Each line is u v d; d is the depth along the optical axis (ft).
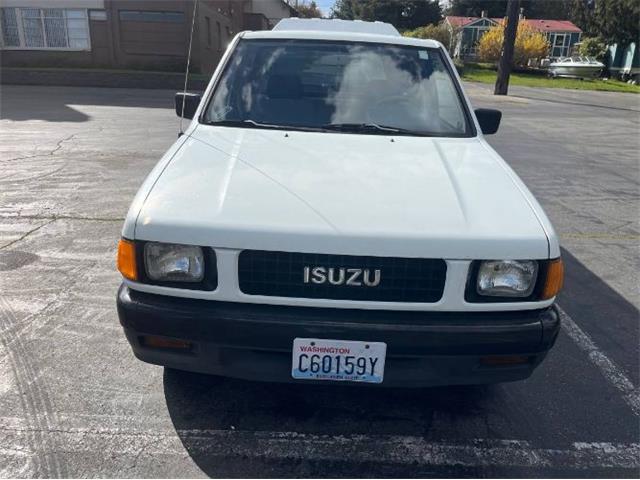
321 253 7.25
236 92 11.13
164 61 69.31
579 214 21.02
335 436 8.57
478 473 7.93
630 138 40.55
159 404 9.11
